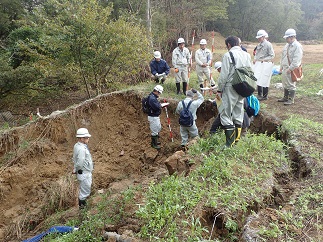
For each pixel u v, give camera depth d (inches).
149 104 337.4
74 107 375.6
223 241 158.2
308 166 207.5
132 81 563.2
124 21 513.0
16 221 278.2
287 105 331.6
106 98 394.0
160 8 1069.1
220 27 1450.5
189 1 1111.0
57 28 466.6
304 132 252.4
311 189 180.9
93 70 514.3
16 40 647.8
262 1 1360.7
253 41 1467.8
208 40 1157.1
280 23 1439.5
